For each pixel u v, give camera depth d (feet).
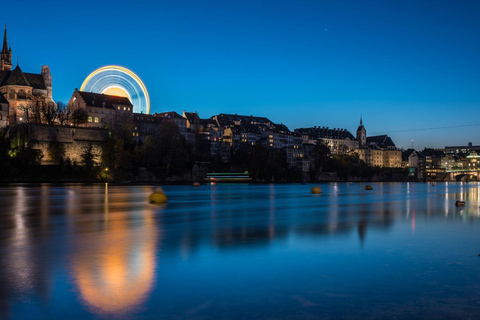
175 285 53.26
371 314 43.62
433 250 78.13
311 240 89.56
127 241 87.71
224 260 68.33
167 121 598.34
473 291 51.72
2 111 586.45
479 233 101.45
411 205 206.49
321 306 45.80
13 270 60.75
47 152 488.02
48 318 41.37
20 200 215.31
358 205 205.36
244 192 360.48
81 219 131.54
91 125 647.56
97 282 54.39
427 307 45.83
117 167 530.27
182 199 251.39
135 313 42.98
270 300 47.62
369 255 73.31
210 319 41.57
